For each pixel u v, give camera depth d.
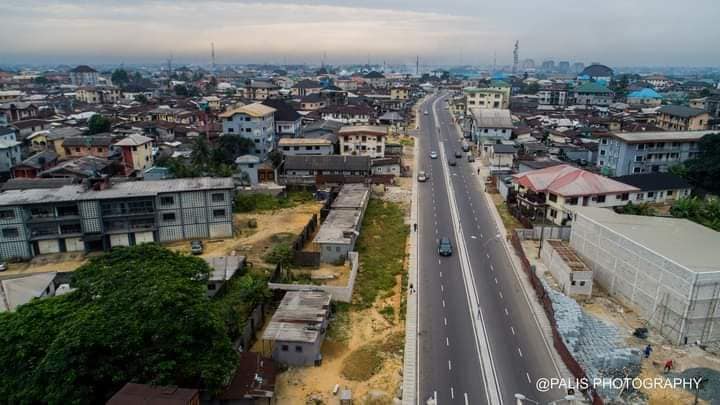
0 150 101.12
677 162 100.44
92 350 32.69
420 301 53.34
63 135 118.69
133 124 140.00
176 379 34.28
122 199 66.88
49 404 30.69
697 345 44.72
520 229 72.19
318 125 135.62
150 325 34.06
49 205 64.44
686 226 56.88
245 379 37.72
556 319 47.53
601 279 56.94
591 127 146.62
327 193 91.12
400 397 38.56
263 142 117.62
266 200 88.75
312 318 45.28
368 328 48.19
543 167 96.38
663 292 46.72
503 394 39.03
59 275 54.59
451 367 42.28
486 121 135.38
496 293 55.28
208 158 103.38
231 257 59.62
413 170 111.19
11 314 37.19
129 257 44.84
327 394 38.72
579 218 61.88
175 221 70.38
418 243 69.56
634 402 37.50
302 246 68.12
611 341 44.91
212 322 36.09
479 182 102.25
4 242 63.62
